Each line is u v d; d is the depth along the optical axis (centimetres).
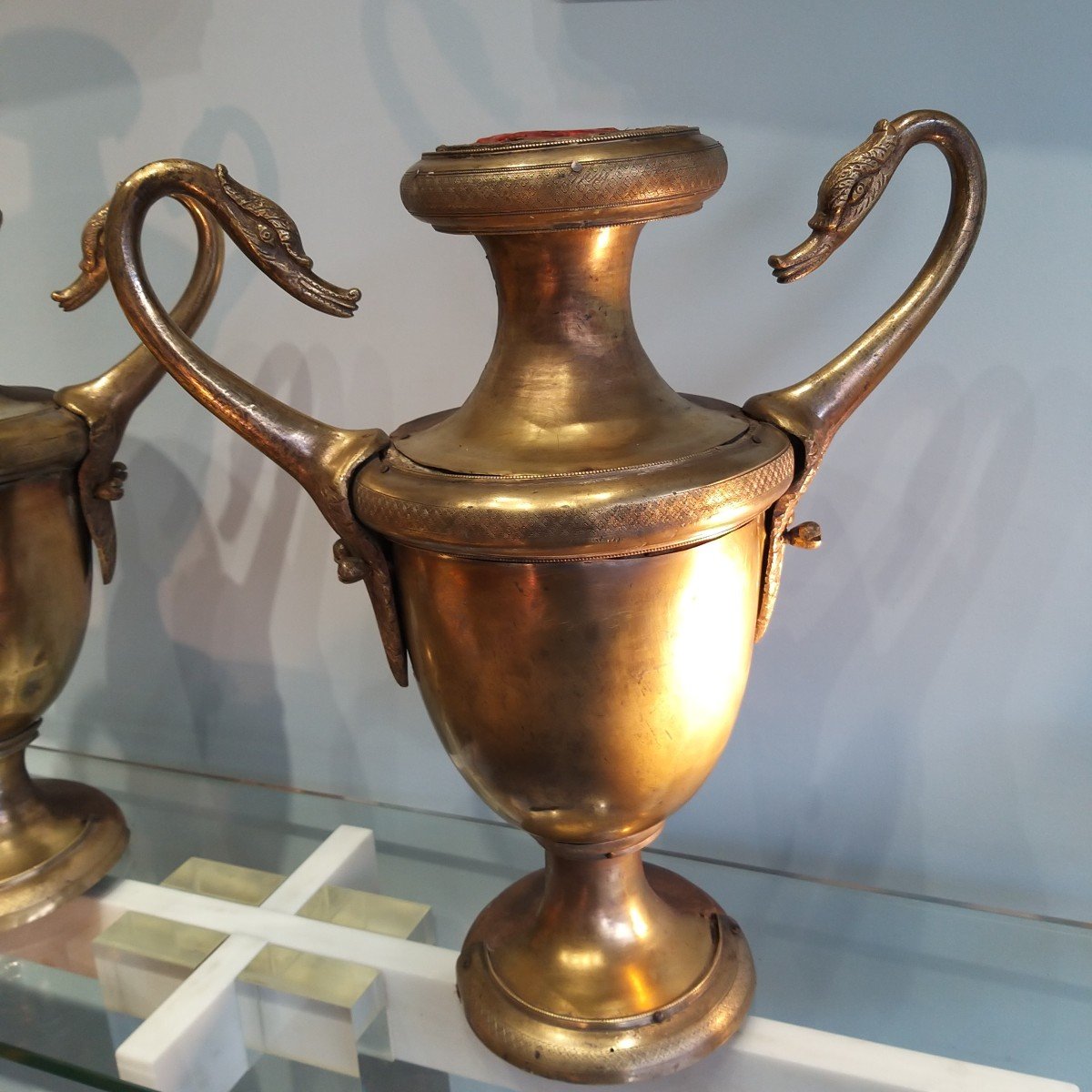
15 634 76
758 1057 67
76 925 85
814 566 79
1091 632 74
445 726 61
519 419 56
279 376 88
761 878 83
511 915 73
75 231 91
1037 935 78
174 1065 72
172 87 84
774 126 71
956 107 67
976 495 74
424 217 56
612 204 52
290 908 83
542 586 54
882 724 81
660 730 58
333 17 78
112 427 76
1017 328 70
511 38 75
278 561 94
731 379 77
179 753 106
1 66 88
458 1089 75
